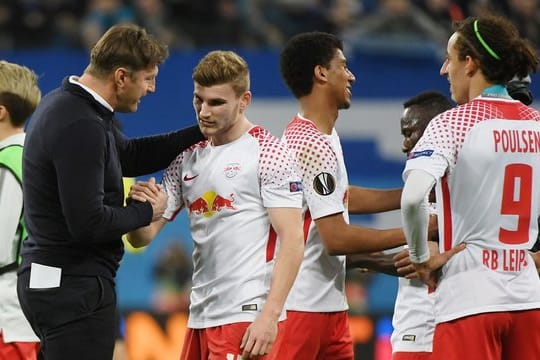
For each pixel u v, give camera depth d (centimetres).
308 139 1909
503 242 1644
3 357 1953
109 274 1695
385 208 2175
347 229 1888
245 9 4472
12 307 1952
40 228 1662
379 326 2828
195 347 1780
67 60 3766
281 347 1895
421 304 1939
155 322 2847
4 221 1925
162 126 3675
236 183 1717
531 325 1648
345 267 2014
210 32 4362
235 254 1714
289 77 1988
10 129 1980
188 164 1778
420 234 1630
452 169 1642
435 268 1662
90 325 1667
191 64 3681
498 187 1638
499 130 1641
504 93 1678
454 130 1636
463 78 1694
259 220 1720
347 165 3662
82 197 1595
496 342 1644
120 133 1809
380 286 3412
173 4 4419
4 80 1962
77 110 1628
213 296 1727
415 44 3759
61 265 1653
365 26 3869
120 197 1692
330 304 1938
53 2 4441
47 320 1662
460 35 1689
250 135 1744
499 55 1647
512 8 4016
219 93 1684
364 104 3706
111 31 1683
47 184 1641
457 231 1655
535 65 1677
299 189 1709
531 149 1656
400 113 3706
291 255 1667
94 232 1611
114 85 1670
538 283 1677
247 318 1694
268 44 4362
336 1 4494
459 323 1644
